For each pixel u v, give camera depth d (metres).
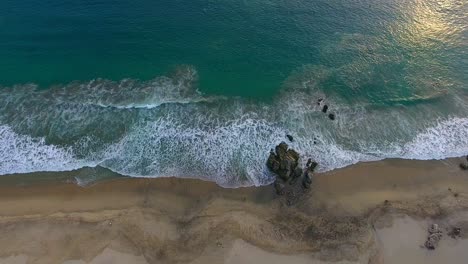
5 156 38.47
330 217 34.25
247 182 36.94
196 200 35.38
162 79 45.69
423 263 31.50
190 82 45.44
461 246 32.47
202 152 39.31
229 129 41.25
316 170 37.88
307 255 31.66
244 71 46.75
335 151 39.66
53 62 46.88
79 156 38.72
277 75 46.56
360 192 36.38
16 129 40.84
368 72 47.16
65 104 43.16
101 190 36.00
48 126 41.12
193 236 32.44
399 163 38.84
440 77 46.84
